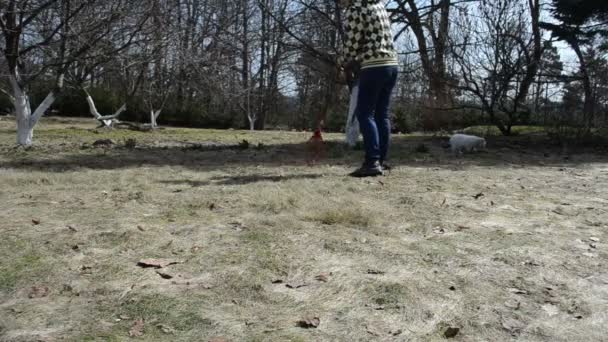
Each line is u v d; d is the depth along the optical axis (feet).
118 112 52.70
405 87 53.62
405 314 7.69
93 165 23.11
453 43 38.70
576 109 40.24
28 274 8.95
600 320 7.58
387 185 17.07
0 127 50.78
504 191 16.58
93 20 29.17
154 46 34.27
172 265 9.45
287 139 41.96
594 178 19.63
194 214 13.02
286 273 9.14
